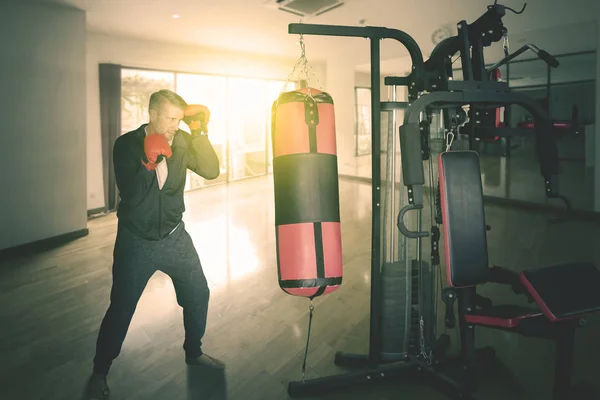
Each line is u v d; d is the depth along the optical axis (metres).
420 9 5.16
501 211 5.92
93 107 6.21
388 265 2.04
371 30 1.79
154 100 1.76
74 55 4.89
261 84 9.45
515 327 1.64
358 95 10.66
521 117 12.02
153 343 2.46
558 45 6.03
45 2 4.57
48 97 4.64
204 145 1.87
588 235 4.57
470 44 1.77
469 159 1.75
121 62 6.55
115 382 2.07
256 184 8.73
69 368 2.20
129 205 1.80
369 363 2.03
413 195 1.63
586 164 8.49
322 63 9.89
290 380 2.07
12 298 3.16
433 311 2.10
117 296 1.85
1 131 4.24
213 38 6.80
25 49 4.42
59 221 4.80
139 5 4.89
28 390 2.01
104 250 4.47
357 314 2.83
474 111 1.89
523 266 3.65
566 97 11.69
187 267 1.97
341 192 7.71
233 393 1.97
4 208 4.30
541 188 6.93
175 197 1.89
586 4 4.92
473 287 1.84
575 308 1.59
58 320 2.79
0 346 2.44
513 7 5.07
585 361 2.18
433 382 1.97
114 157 1.81
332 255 1.68
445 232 1.70
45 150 4.65
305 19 5.58
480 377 2.06
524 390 1.95
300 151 1.67
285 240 1.68
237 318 2.79
